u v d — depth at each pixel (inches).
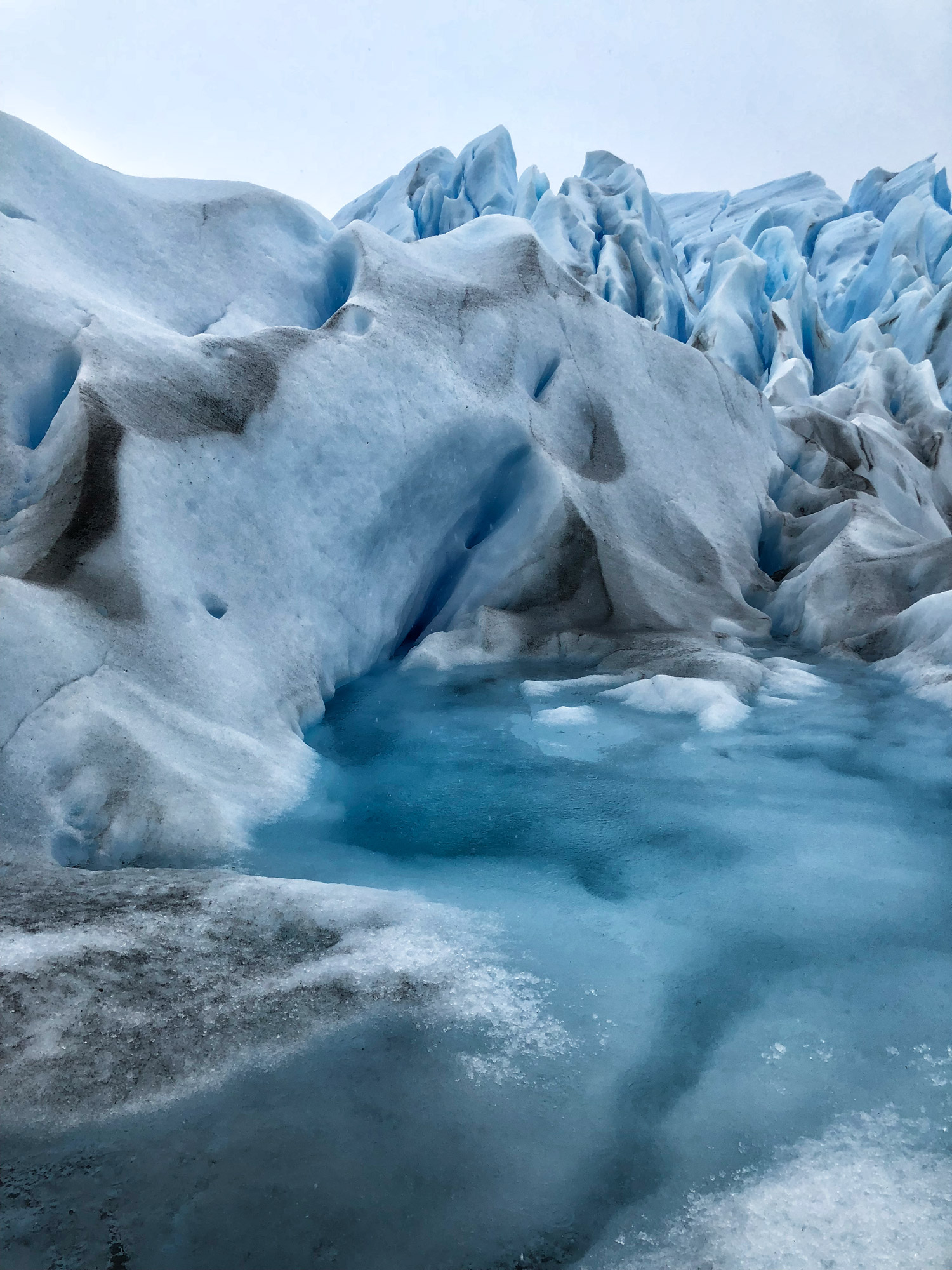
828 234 837.8
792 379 431.2
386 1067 64.9
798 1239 51.2
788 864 104.9
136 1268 47.0
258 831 108.1
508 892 96.8
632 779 132.4
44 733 101.7
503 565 209.6
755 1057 68.8
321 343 180.7
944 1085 65.6
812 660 195.6
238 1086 62.1
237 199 217.0
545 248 253.3
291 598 153.8
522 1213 52.7
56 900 81.7
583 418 234.1
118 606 121.2
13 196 170.6
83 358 147.3
